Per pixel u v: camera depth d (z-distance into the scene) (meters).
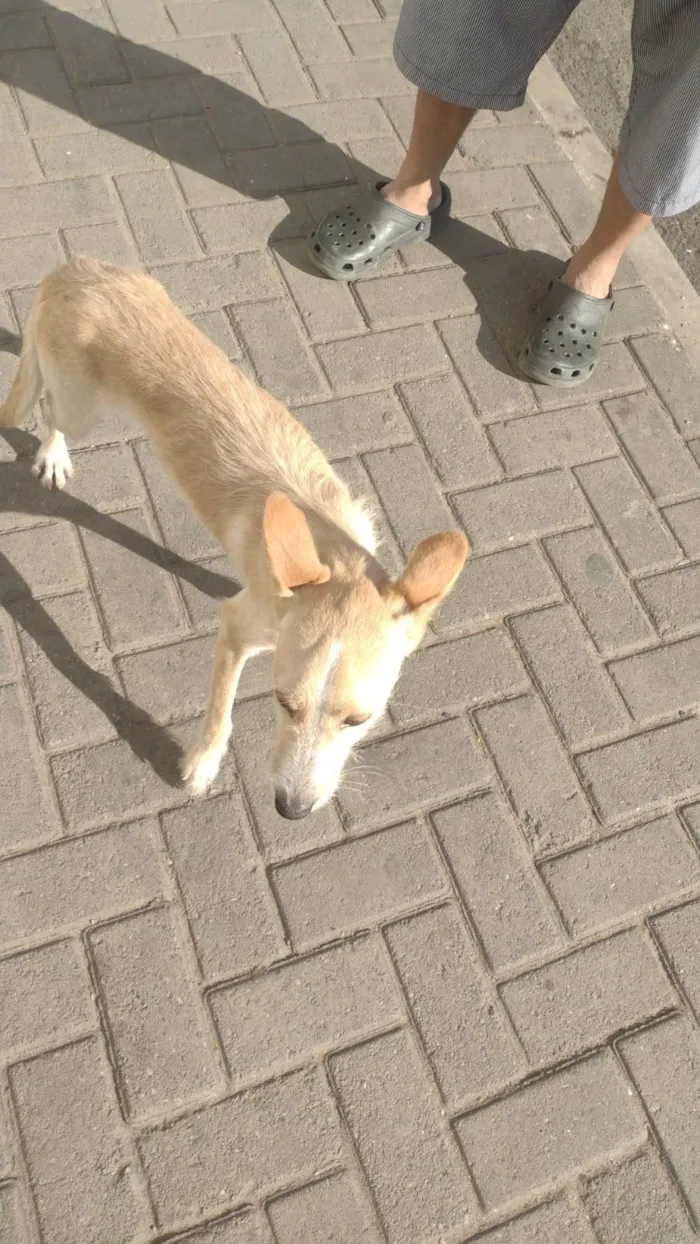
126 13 2.62
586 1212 1.80
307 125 2.56
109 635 2.04
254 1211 1.75
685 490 2.31
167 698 2.01
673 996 1.93
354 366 2.32
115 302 1.94
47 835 1.91
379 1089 1.82
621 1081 1.87
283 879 1.92
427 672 2.09
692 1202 1.82
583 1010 1.90
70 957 1.84
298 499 1.88
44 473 2.12
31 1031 1.80
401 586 1.76
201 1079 1.80
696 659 2.16
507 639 2.13
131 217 2.38
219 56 2.61
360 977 1.88
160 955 1.86
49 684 1.99
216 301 2.33
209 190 2.45
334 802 1.98
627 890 1.98
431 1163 1.79
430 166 2.35
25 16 2.57
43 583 2.06
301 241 2.43
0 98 2.46
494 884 1.96
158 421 1.93
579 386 2.38
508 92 2.23
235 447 1.90
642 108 2.16
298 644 1.74
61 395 1.98
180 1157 1.76
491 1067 1.85
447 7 2.15
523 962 1.92
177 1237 1.73
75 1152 1.75
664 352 2.45
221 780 1.97
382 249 2.39
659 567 2.23
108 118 2.48
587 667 2.13
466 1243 1.76
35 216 2.35
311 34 2.68
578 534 2.23
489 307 2.43
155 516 2.13
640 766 2.07
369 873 1.94
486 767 2.03
